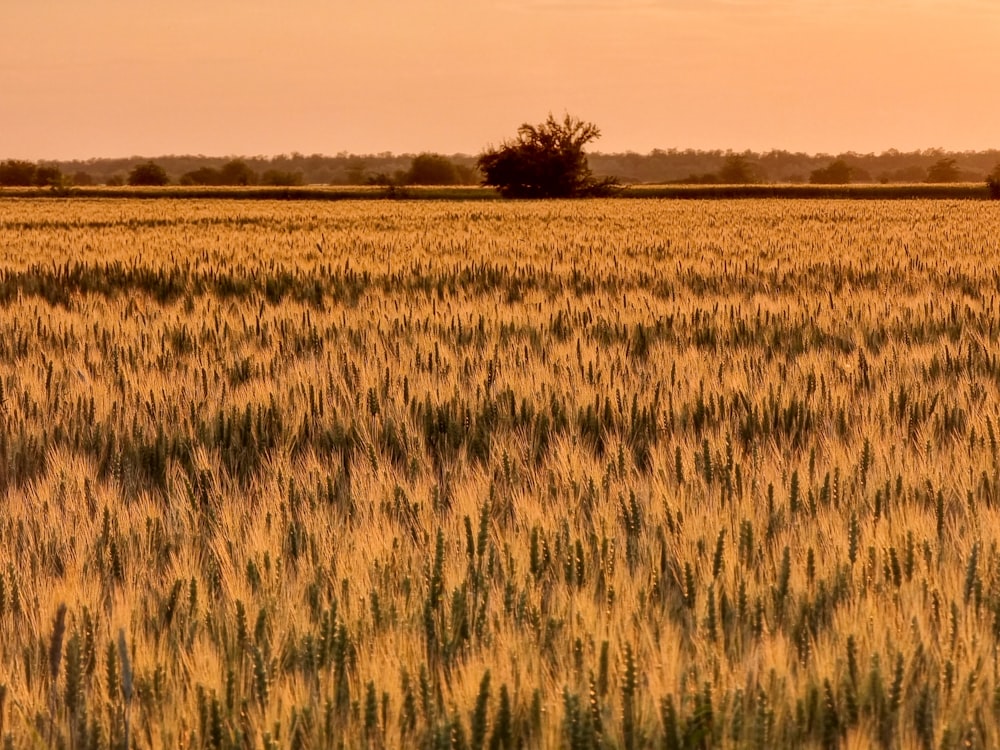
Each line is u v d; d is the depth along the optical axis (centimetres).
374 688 513
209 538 816
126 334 1808
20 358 1599
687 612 631
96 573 718
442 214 7719
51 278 3002
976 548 655
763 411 1195
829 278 2891
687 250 3894
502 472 968
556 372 1413
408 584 670
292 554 771
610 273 2939
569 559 704
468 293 2448
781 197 15612
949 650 565
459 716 502
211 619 638
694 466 940
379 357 1502
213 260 3450
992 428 1026
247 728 532
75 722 528
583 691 531
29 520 852
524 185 15688
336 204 10731
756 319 1919
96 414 1234
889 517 801
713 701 519
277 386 1368
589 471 912
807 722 518
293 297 2617
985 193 15550
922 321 1911
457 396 1264
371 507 853
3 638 625
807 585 675
